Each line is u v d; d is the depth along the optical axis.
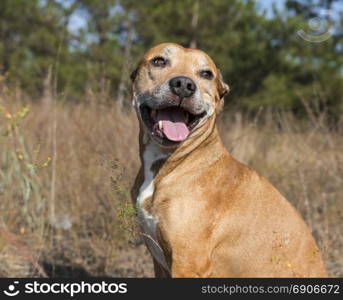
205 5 17.30
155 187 3.52
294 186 6.16
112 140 5.55
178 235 3.33
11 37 19.92
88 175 5.66
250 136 7.16
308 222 5.43
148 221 3.49
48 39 17.73
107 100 5.95
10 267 4.75
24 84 9.92
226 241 3.40
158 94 3.47
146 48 17.69
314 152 6.04
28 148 5.41
